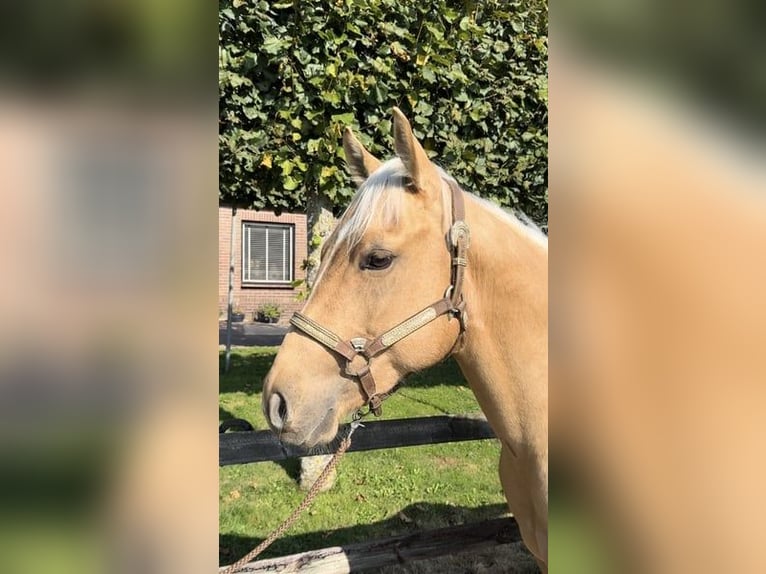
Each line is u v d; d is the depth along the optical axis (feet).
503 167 10.65
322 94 8.47
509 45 10.33
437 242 4.54
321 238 10.72
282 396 4.45
